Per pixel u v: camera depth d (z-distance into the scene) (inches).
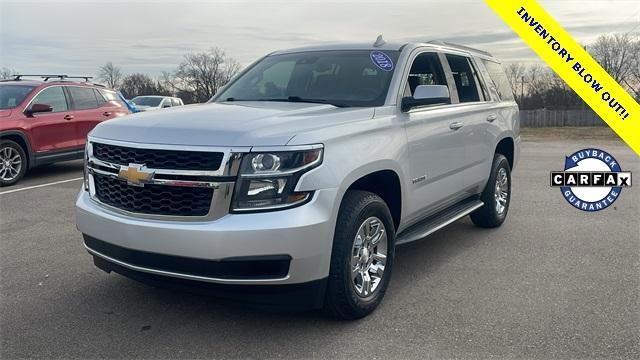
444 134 193.3
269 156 127.7
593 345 135.6
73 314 152.9
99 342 136.2
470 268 196.4
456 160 205.5
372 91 175.2
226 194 126.5
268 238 125.1
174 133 133.9
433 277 186.2
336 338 138.9
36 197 328.2
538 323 148.3
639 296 168.1
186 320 149.3
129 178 135.0
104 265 149.9
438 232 251.1
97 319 149.7
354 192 149.5
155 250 130.9
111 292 169.5
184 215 129.7
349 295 142.3
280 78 195.6
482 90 240.8
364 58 189.5
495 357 129.4
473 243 231.3
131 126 143.3
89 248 151.4
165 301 162.4
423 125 179.5
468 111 215.6
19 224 259.8
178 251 128.0
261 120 139.1
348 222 140.6
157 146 132.2
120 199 141.4
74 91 430.6
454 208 221.6
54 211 288.8
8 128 371.2
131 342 136.3
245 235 124.4
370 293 153.3
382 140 156.6
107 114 449.4
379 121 159.3
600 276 187.3
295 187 128.8
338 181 135.9
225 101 191.2
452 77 213.9
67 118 414.0
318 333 141.8
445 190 200.1
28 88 402.3
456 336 140.3
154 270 133.5
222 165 126.5
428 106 189.3
